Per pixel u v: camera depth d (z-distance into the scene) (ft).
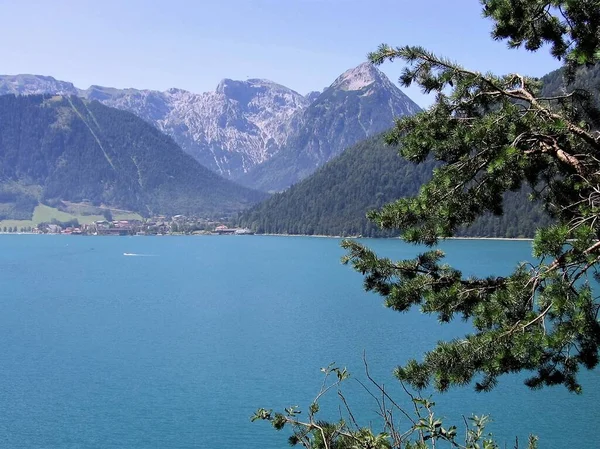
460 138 35.06
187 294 358.02
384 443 26.50
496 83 36.22
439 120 37.24
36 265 573.74
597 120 37.58
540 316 30.42
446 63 37.01
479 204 35.19
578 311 29.25
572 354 32.37
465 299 35.45
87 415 142.51
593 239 30.09
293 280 421.18
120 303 325.42
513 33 36.29
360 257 39.09
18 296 358.64
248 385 162.50
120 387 164.66
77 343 222.07
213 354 199.93
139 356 199.31
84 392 160.66
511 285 32.76
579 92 37.78
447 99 37.50
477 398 139.85
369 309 283.59
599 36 32.40
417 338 211.61
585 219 30.63
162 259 632.38
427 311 35.24
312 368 177.68
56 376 176.65
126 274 483.92
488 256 476.54
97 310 301.63
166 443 124.57
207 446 123.03
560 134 32.89
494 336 30.81
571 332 29.09
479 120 34.63
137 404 150.00
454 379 31.53
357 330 230.68
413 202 35.76
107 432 131.75
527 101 35.06
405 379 34.17
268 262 570.46
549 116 33.06
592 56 32.19
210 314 282.97
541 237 30.45
